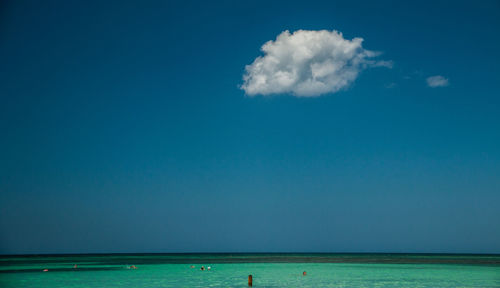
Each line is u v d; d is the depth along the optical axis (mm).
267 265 85062
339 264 89875
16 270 66562
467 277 54125
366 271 66188
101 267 74938
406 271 65625
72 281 48000
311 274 59531
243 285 44562
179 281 48594
